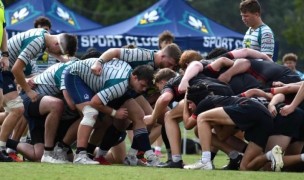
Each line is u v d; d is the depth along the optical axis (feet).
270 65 77.36
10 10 139.33
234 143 77.05
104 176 61.46
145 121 77.25
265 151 73.82
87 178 59.72
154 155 78.79
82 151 77.00
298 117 73.67
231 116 71.31
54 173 63.05
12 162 76.23
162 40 108.47
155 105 76.59
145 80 75.87
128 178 60.29
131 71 76.74
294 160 73.36
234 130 76.38
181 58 78.43
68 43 78.18
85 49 133.90
